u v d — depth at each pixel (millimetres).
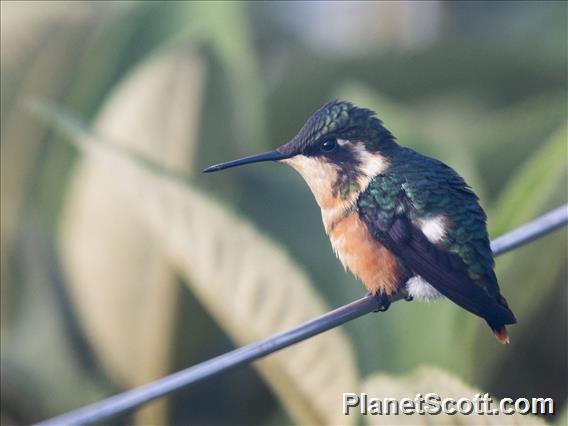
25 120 2068
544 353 2051
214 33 2047
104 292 2029
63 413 2059
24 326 2068
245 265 1951
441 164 1957
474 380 1988
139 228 2023
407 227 1946
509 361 2051
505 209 1988
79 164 2033
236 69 2039
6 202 2070
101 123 2035
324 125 1954
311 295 1949
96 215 2027
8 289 2070
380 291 1951
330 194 1953
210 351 2033
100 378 2057
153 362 2031
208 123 2035
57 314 2066
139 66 2057
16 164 2068
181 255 1953
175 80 2033
